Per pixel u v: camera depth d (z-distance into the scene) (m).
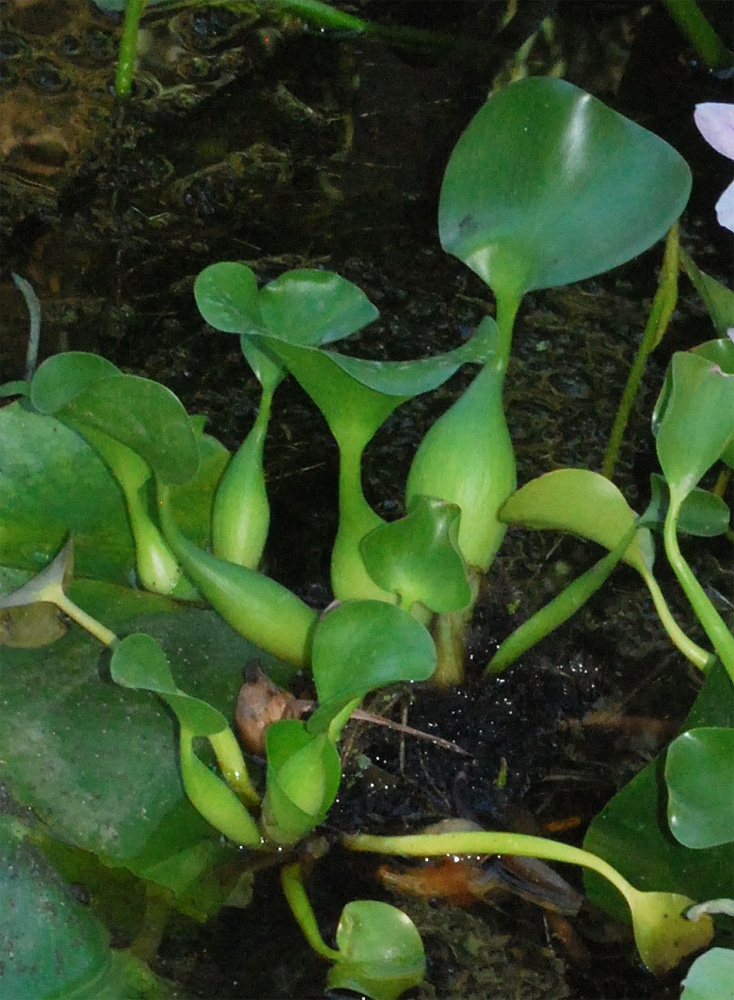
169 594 0.73
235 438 0.81
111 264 0.86
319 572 0.76
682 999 0.60
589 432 0.83
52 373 0.68
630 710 0.72
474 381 0.71
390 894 0.67
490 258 0.72
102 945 0.64
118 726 0.69
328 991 0.64
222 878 0.67
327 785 0.65
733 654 0.66
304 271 0.73
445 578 0.66
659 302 0.79
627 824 0.66
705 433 0.66
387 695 0.71
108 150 0.91
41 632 0.71
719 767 0.63
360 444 0.69
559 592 0.76
